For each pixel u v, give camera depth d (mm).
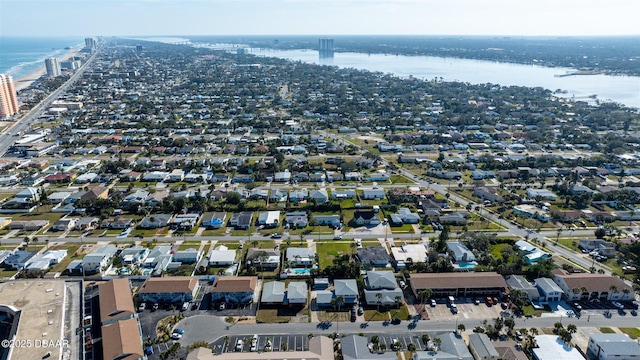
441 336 125938
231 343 125438
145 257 173000
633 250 177625
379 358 115125
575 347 124562
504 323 132875
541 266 161375
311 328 132625
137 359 114562
